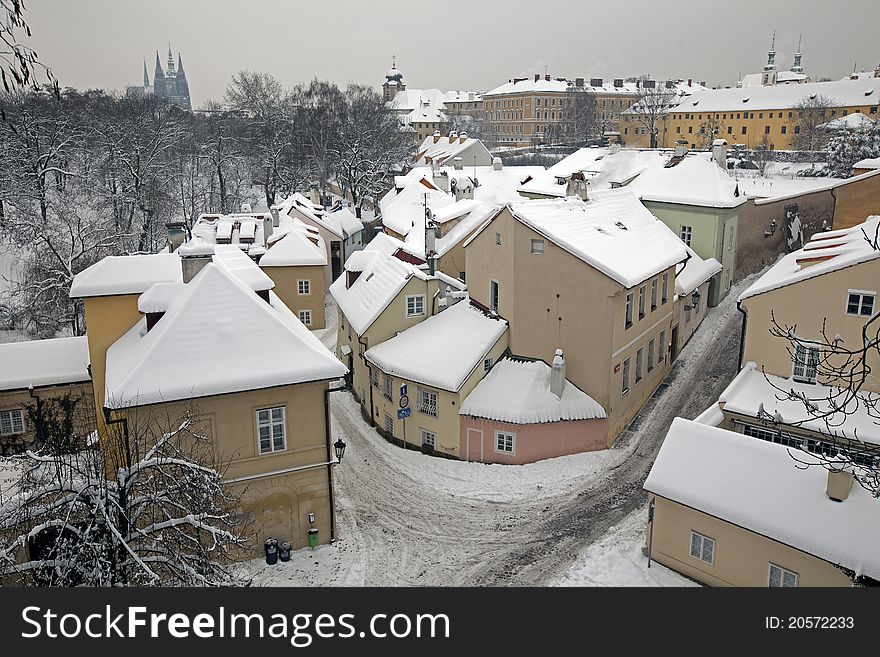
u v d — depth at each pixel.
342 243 61.00
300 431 23.70
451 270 42.69
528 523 25.72
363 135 91.62
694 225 45.47
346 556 24.02
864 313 25.16
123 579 16.98
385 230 62.62
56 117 65.62
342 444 24.88
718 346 40.25
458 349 32.12
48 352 32.56
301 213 61.25
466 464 30.58
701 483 21.00
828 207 53.72
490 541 24.69
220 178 82.25
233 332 23.14
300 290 51.56
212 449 22.64
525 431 29.89
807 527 18.81
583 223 33.41
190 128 96.25
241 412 22.81
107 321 25.61
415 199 62.69
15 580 20.20
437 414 31.33
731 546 20.25
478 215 43.50
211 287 23.75
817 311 26.19
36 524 19.77
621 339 30.97
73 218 59.84
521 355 32.72
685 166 48.41
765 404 25.81
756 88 100.88
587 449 30.92
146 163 68.50
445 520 26.23
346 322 39.75
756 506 19.80
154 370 21.80
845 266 25.20
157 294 24.58
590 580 21.73
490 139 150.88
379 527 25.86
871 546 17.91
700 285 41.09
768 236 51.25
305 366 23.14
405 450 32.53
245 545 23.64
